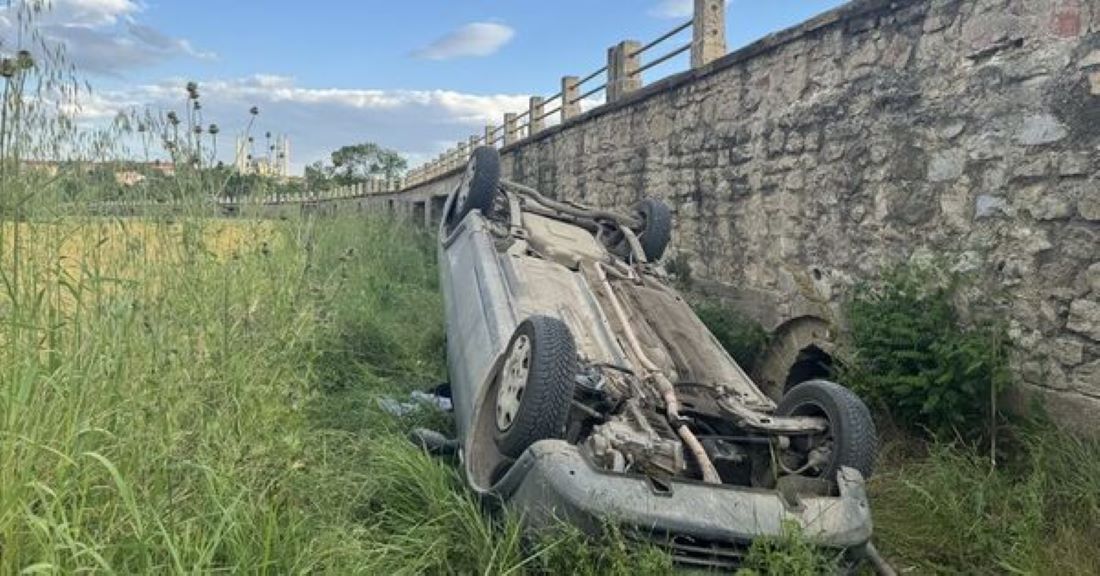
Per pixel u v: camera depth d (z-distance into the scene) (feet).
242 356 13.71
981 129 18.51
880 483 17.69
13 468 8.61
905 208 20.58
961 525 15.20
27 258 11.64
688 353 17.83
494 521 13.43
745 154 27.17
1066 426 16.52
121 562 9.26
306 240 20.85
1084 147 16.25
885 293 20.39
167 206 15.85
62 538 8.41
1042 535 14.64
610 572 11.46
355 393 20.24
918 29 20.27
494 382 15.31
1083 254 16.29
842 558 12.60
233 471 10.90
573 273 19.76
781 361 26.04
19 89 11.10
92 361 10.88
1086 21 16.22
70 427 9.51
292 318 16.16
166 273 14.56
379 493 14.14
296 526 10.95
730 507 12.43
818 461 14.48
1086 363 16.20
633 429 13.97
